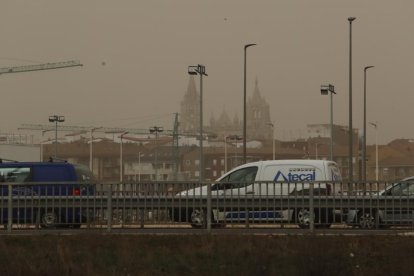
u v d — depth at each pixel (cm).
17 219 2697
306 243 2291
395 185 2611
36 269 2308
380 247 2372
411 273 2275
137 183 2667
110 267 2366
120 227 2656
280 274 2228
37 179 3325
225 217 2639
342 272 2223
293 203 2611
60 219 2689
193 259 2380
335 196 2602
